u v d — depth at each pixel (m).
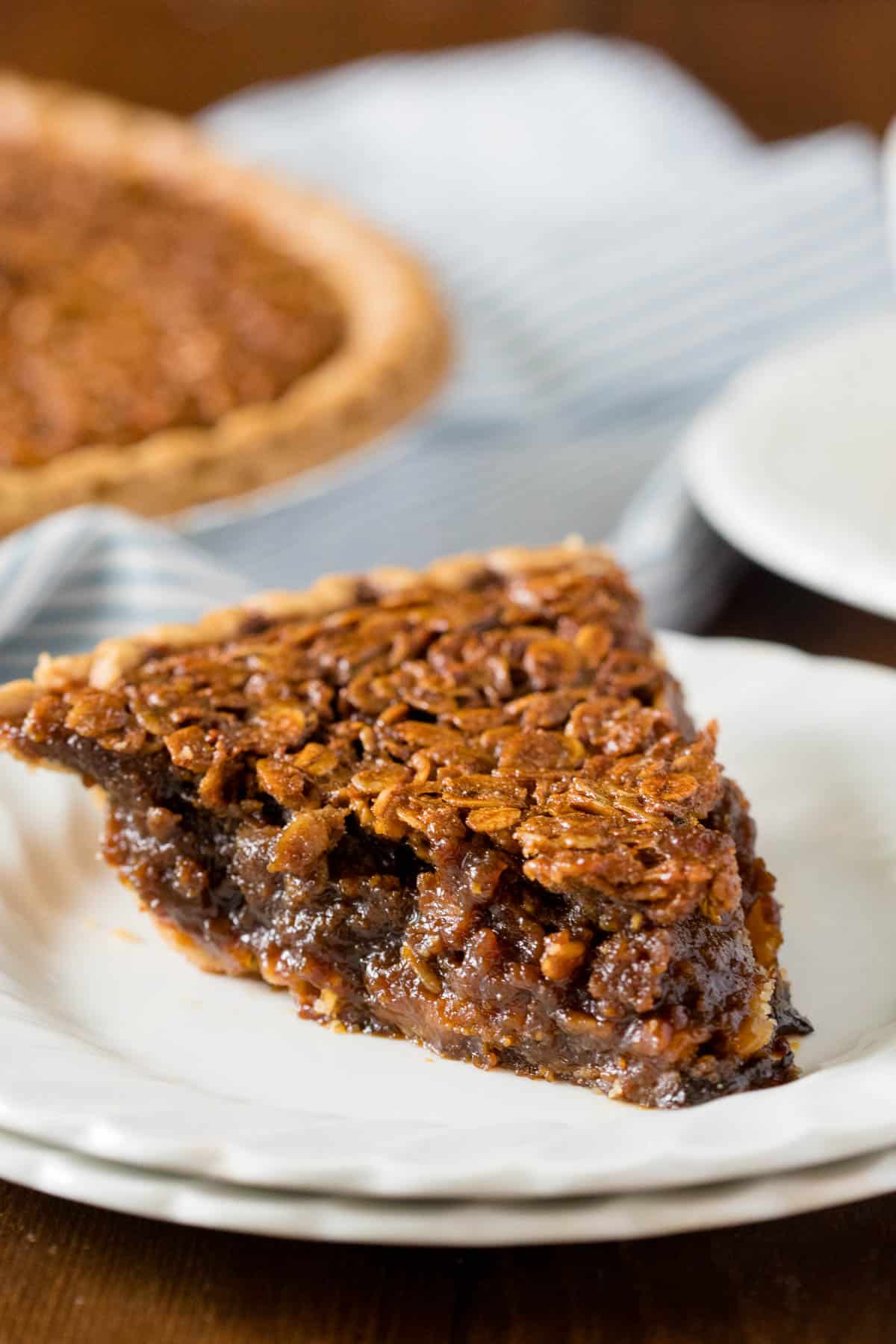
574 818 0.56
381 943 0.58
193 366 0.80
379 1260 0.54
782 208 0.93
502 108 1.19
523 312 0.90
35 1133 0.53
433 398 0.82
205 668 0.60
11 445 0.75
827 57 1.33
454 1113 0.56
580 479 0.82
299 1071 0.57
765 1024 0.56
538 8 1.42
